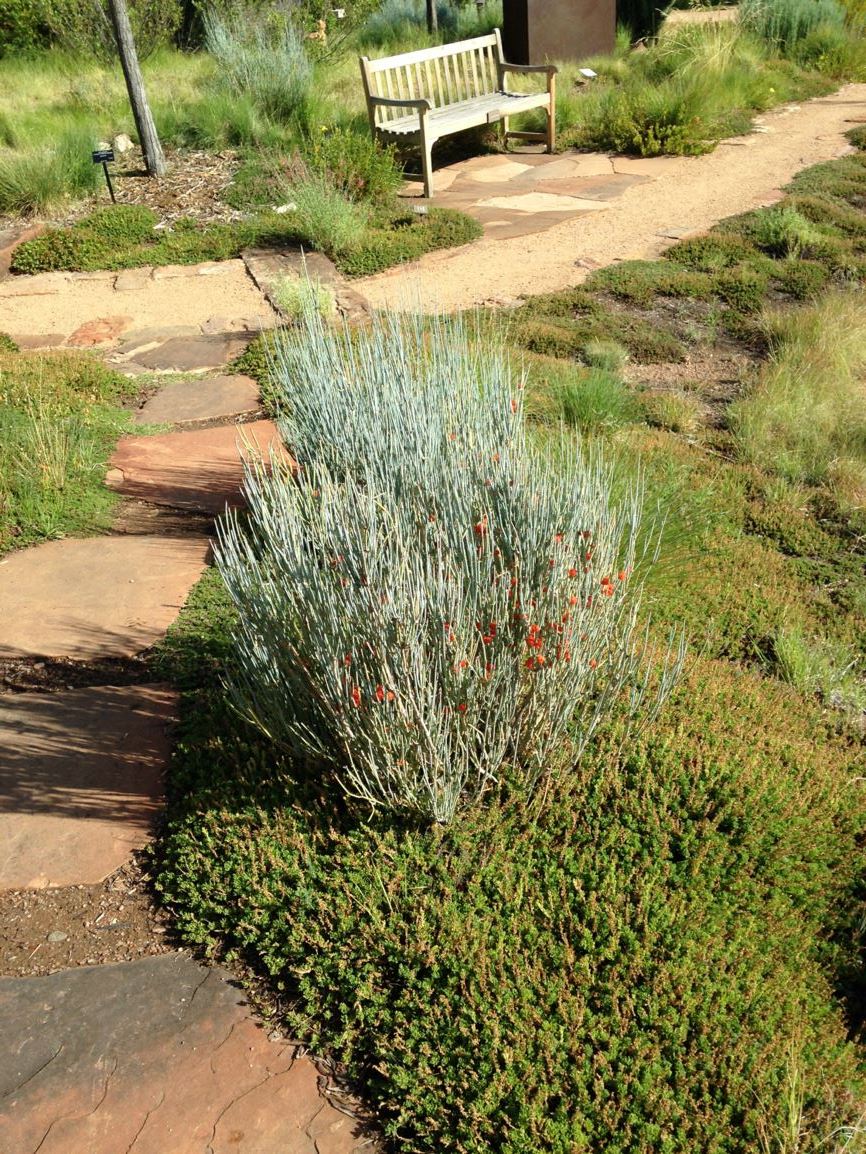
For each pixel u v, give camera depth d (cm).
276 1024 278
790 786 344
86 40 1731
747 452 593
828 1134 242
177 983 290
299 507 387
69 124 1235
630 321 767
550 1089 248
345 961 280
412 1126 250
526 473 383
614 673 349
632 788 334
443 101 1195
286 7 1759
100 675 404
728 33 1501
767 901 305
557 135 1255
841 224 957
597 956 281
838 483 570
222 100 1233
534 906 293
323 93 1315
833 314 740
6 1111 254
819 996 283
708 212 988
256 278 870
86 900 316
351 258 892
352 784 330
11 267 935
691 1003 267
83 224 984
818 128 1260
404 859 304
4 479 530
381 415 461
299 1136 250
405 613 311
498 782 329
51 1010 281
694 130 1198
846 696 411
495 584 328
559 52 1427
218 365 713
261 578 353
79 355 719
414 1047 263
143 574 468
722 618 448
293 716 335
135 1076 263
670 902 296
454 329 614
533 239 943
